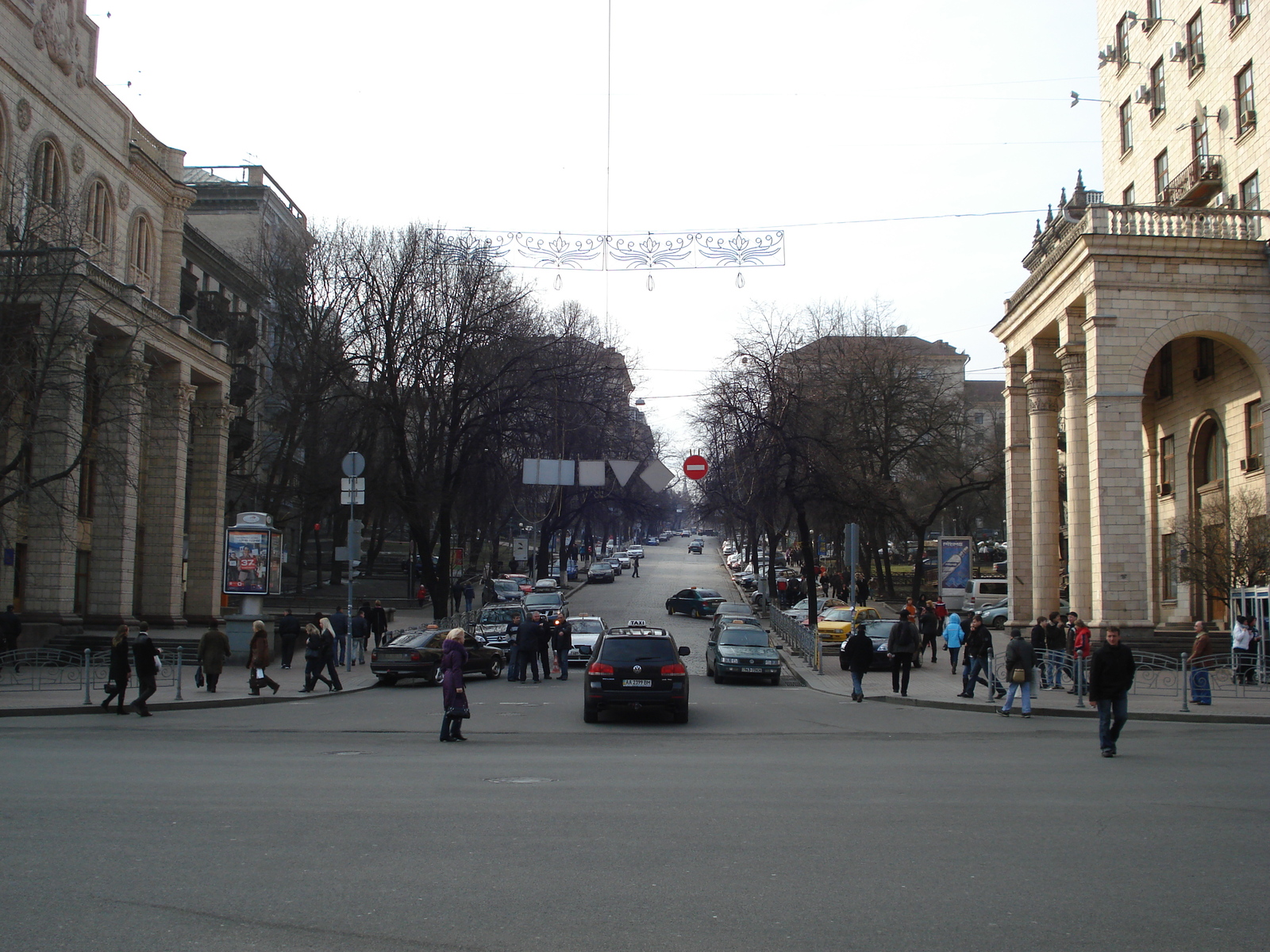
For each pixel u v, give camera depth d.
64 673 25.08
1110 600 28.91
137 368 29.36
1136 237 29.59
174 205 44.19
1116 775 11.53
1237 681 23.27
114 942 5.45
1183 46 35.12
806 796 9.99
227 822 8.49
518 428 40.97
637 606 60.66
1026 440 38.47
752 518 52.34
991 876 6.90
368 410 41.97
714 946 5.46
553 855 7.39
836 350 55.53
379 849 7.55
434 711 20.36
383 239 48.31
